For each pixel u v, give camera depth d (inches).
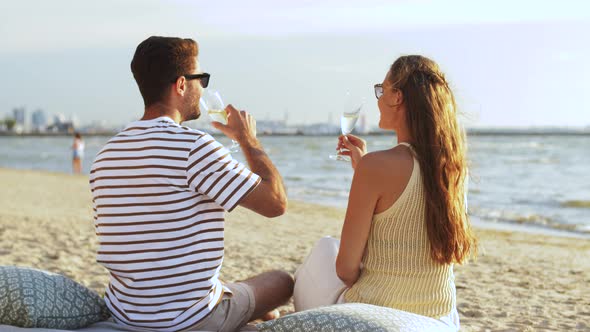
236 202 99.5
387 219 103.0
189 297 101.8
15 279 105.7
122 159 100.5
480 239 391.2
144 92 103.9
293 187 847.1
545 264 290.4
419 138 101.4
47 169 1446.9
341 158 126.9
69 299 108.0
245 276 225.8
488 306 191.6
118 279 104.6
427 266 104.1
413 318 97.7
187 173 99.0
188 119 107.3
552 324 169.9
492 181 951.6
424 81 102.2
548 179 994.1
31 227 357.1
